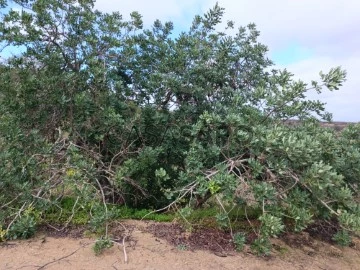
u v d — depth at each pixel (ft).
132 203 18.25
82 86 17.62
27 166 14.82
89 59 17.51
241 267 12.78
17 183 14.10
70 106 17.49
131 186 17.61
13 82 17.60
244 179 13.66
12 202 14.12
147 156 16.79
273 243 15.10
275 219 12.57
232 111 15.88
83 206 14.35
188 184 14.83
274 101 14.87
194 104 18.13
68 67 18.63
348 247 16.12
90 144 18.03
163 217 15.88
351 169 15.58
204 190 13.71
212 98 18.51
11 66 17.98
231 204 14.43
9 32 17.19
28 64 18.13
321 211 14.26
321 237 16.53
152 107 18.26
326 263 14.35
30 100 17.61
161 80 17.24
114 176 16.11
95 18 18.62
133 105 18.33
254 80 19.48
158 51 19.54
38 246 13.00
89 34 18.67
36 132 16.12
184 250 13.39
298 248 15.19
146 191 18.01
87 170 15.23
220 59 18.58
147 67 19.65
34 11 17.43
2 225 13.47
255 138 13.37
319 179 12.51
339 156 15.11
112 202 16.96
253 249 13.58
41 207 14.37
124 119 17.72
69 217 14.80
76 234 14.02
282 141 12.73
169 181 18.11
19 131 15.23
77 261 12.17
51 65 18.11
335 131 17.98
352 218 12.51
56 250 12.79
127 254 12.72
